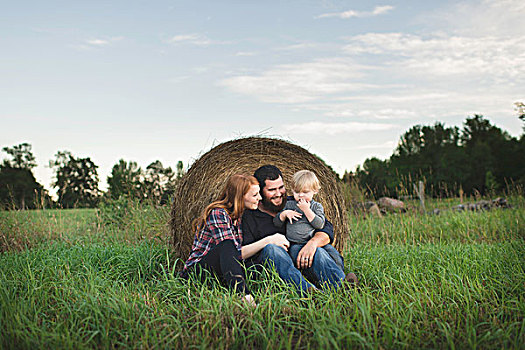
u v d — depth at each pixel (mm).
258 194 4363
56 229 8484
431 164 35844
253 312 3312
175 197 5188
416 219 9172
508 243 6188
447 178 34281
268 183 4582
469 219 8797
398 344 2848
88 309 3379
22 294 3842
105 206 9609
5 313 3254
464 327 3203
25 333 2955
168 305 3570
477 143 36719
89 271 4410
